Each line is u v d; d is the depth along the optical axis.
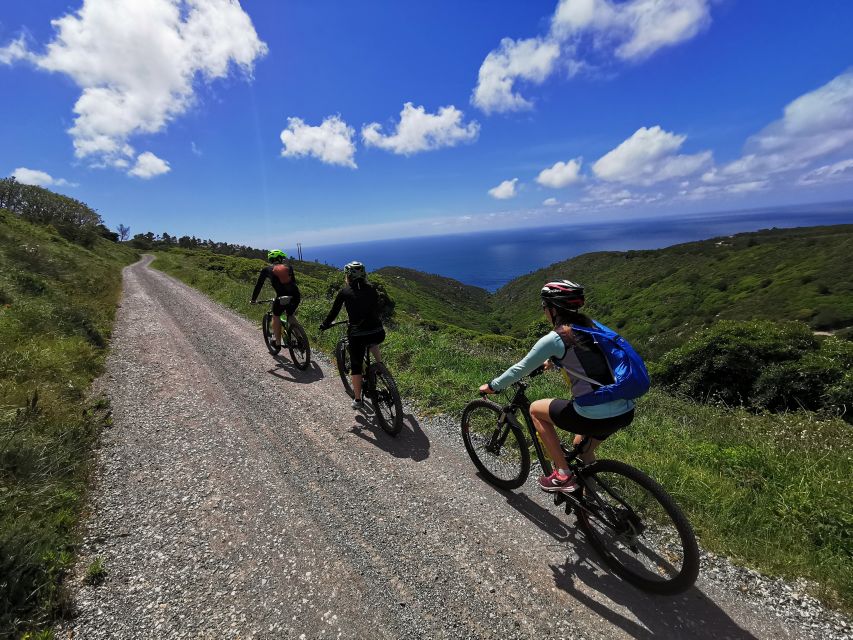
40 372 5.52
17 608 2.28
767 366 10.05
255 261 55.06
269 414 5.20
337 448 4.36
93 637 2.21
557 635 2.27
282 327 7.57
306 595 2.51
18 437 3.60
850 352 9.40
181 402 5.54
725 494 3.28
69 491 3.35
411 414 5.23
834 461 3.78
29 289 9.85
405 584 2.61
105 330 9.30
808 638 2.21
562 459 2.91
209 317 11.91
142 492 3.53
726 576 2.63
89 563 2.73
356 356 4.89
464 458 4.15
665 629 2.29
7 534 2.54
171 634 2.23
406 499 3.49
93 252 42.19
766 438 4.66
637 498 3.05
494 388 3.12
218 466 3.97
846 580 2.47
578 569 2.75
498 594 2.54
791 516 3.02
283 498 3.49
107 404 5.34
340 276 23.03
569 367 2.59
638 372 2.40
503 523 3.20
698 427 5.18
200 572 2.68
